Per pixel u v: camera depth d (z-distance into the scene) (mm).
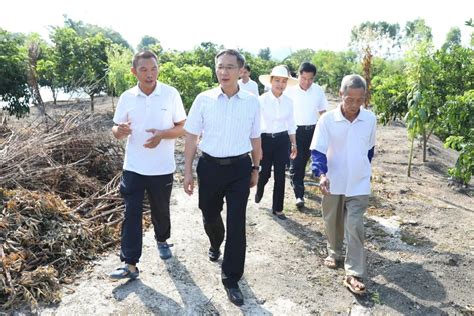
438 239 4605
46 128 5898
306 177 6793
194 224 4734
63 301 3225
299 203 5273
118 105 3512
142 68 3375
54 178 4824
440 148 9992
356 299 3432
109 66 11172
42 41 13836
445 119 5016
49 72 12375
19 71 9820
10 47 9992
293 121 4879
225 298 3352
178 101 3650
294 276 3742
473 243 4504
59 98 12820
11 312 3053
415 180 7113
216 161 3205
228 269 3270
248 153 3281
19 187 4258
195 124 3264
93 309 3143
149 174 3512
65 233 3830
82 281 3508
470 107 4492
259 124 3342
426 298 3459
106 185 5176
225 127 3180
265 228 4723
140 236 3477
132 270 3500
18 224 3689
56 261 3623
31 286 3240
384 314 3246
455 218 5227
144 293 3359
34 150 4898
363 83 3305
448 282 3705
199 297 3344
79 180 5020
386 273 3828
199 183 3348
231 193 3248
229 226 3221
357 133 3473
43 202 3955
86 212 4621
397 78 7934
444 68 6781
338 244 3889
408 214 5312
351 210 3498
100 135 5871
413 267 3936
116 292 3363
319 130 3543
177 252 4055
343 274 3814
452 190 6648
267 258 4043
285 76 4637
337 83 24406
